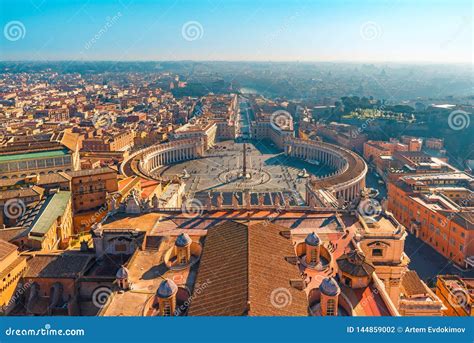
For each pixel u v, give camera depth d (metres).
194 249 101.56
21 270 105.75
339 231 111.44
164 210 127.69
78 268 104.88
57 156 189.62
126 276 85.25
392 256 105.25
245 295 67.75
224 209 127.94
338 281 86.00
